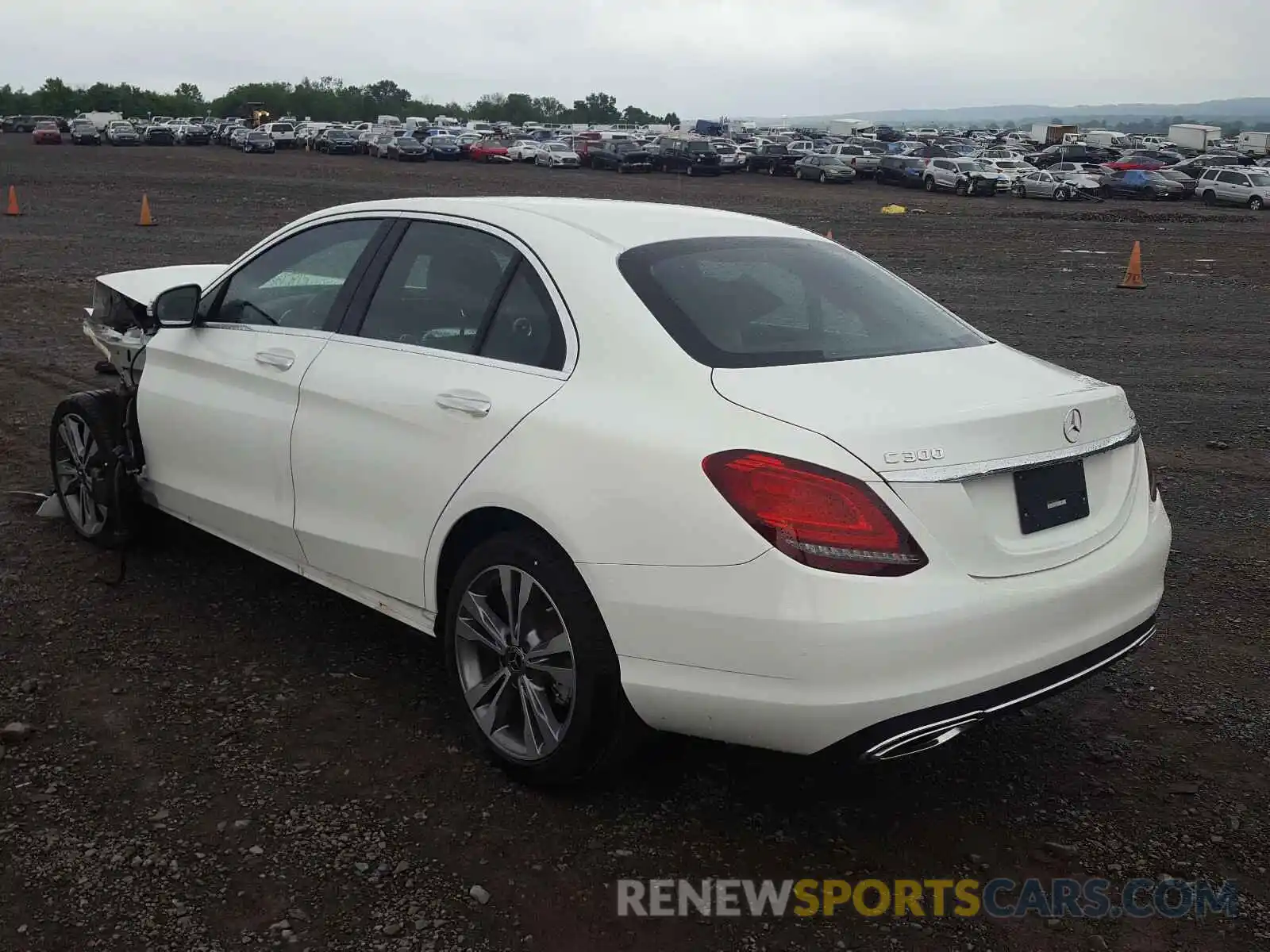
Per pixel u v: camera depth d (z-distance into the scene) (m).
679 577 2.96
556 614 3.25
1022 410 3.10
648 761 3.65
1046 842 3.27
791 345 3.34
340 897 2.92
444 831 3.22
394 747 3.67
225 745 3.65
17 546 5.36
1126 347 12.49
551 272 3.53
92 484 5.21
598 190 43.81
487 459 3.39
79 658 4.23
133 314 5.70
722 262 3.67
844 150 60.81
